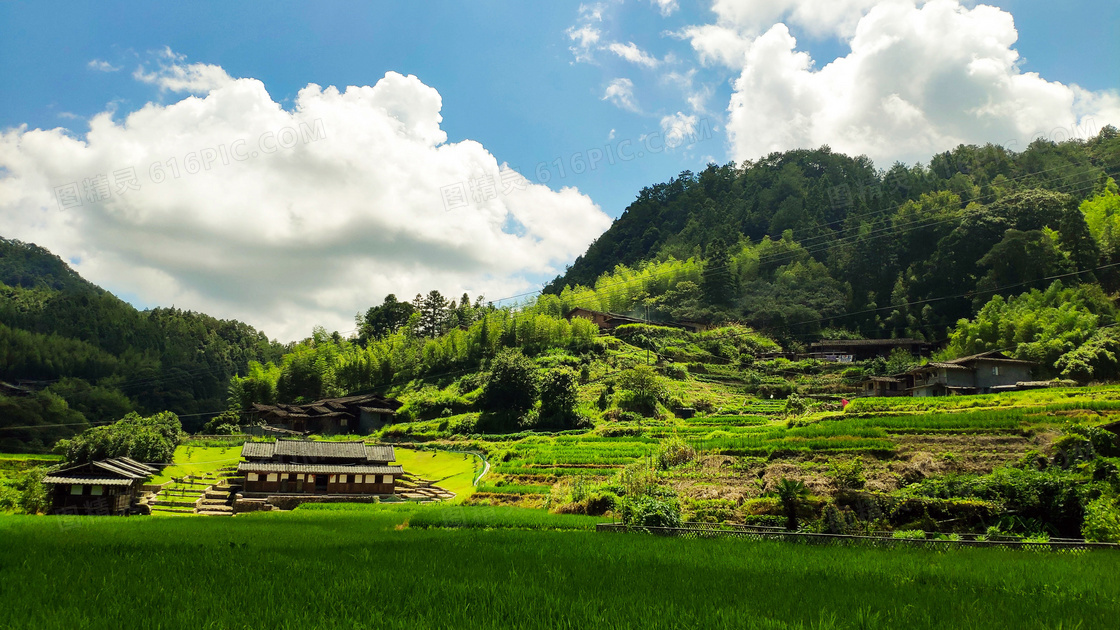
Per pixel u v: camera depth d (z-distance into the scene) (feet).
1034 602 38.52
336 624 28.63
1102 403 170.30
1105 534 79.77
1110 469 100.94
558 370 307.99
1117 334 266.77
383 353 426.51
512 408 302.04
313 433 324.39
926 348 393.91
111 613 30.07
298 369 397.39
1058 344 272.31
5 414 312.29
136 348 451.94
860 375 362.74
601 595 36.65
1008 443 150.92
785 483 100.58
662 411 289.94
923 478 126.52
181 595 34.27
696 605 34.63
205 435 318.24
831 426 184.24
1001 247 395.96
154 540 63.98
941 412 195.00
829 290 493.77
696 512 111.65
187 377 432.25
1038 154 612.70
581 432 263.90
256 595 34.68
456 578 41.98
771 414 281.13
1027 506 90.17
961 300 427.33
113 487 156.87
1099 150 594.65
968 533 89.51
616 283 552.41
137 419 284.00
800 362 391.04
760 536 80.94
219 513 169.07
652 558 56.95
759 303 483.51
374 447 216.33
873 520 94.79
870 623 31.63
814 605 35.76
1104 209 405.18
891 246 499.51
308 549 58.54
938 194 529.45
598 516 117.91
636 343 415.03
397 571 44.04
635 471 158.30
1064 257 378.94
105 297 492.13
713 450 172.55
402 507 159.94
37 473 152.66
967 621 32.53
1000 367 270.46
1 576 39.19
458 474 214.69
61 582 37.55
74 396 362.53
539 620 30.55
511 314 438.40
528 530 93.50
